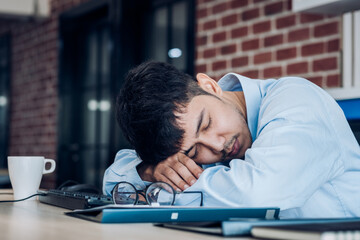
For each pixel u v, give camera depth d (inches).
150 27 162.4
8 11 191.3
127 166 54.0
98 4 176.7
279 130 42.4
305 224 28.2
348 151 48.3
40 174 55.9
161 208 34.3
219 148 49.1
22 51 229.1
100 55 188.9
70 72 198.2
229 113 50.1
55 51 203.3
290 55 110.4
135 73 47.7
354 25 82.7
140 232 30.4
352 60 82.7
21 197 54.8
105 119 186.2
